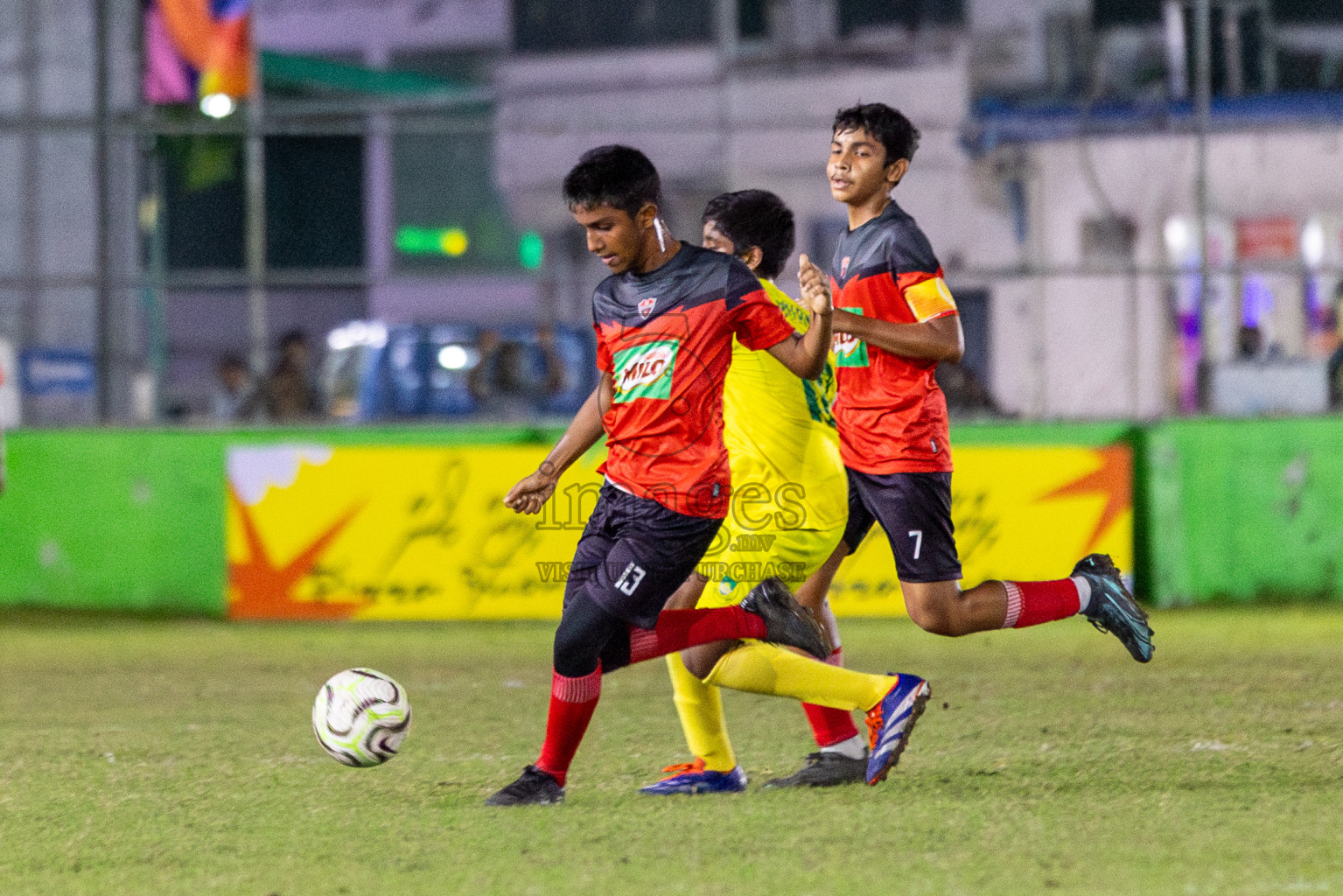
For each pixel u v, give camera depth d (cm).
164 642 3469
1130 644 1720
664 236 1598
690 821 1533
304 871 1362
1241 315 4444
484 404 4431
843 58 5784
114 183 4888
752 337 1577
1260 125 4584
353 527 3803
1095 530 3841
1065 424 4031
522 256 5953
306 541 3809
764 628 1634
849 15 5800
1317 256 4812
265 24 7931
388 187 6612
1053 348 4503
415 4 7950
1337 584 4072
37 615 3941
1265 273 4316
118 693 2673
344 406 4662
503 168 5978
